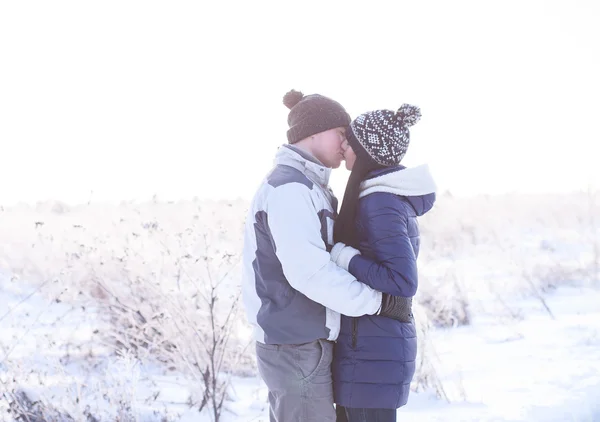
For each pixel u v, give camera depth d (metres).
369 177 2.99
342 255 2.89
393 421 2.97
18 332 5.52
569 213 15.66
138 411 4.40
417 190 2.95
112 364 4.90
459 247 11.77
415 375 5.21
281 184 2.91
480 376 5.32
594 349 5.92
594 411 4.24
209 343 4.84
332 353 3.01
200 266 5.12
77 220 8.59
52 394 4.36
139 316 5.24
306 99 3.13
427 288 7.48
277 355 2.96
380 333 2.92
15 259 7.76
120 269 5.44
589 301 7.90
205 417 4.52
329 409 2.97
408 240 2.89
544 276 8.96
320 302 2.83
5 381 4.38
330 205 3.08
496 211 18.16
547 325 6.91
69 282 6.08
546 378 5.12
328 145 3.13
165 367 5.25
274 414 3.04
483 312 7.55
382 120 2.96
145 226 5.55
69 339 5.17
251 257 3.02
